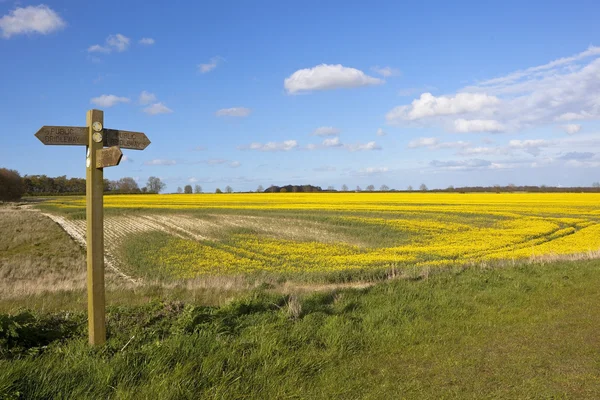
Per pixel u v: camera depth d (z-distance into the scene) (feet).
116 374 16.07
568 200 215.51
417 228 116.06
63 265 83.87
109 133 19.98
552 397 15.74
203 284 45.21
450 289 33.35
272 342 19.89
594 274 40.14
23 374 15.01
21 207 240.73
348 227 121.49
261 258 83.46
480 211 155.43
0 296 39.34
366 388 16.57
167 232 120.88
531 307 28.35
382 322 24.64
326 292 33.12
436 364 18.92
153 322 23.63
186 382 15.89
